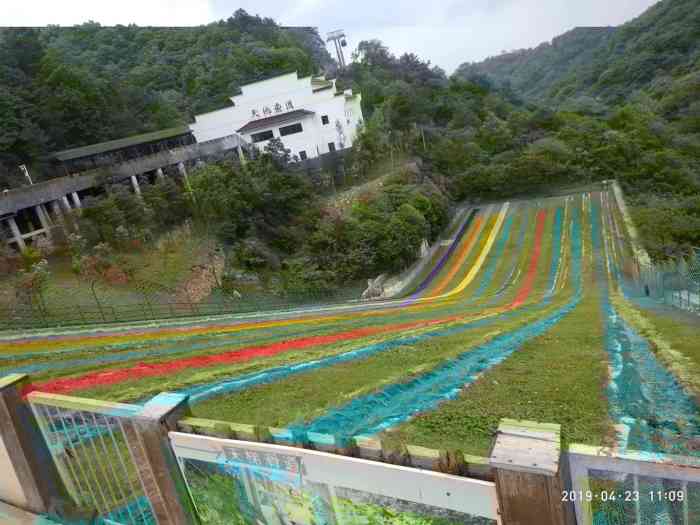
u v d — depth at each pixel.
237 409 9.69
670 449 6.18
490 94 102.56
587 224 52.03
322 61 124.44
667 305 20.41
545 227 53.62
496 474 2.84
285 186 49.03
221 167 47.03
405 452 3.30
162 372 13.89
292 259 43.22
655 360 10.19
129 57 85.62
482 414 7.91
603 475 3.01
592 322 16.86
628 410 7.54
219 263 39.03
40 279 26.23
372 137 64.94
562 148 67.00
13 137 43.53
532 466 2.71
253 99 63.16
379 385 9.96
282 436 3.82
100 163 45.62
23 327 22.56
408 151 67.81
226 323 23.86
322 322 23.78
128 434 4.70
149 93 69.00
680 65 107.12
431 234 53.62
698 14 115.94
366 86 89.75
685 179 60.66
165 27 93.62
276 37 102.62
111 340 19.70
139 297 30.66
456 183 66.62
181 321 24.48
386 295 41.59
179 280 35.00
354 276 43.75
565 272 40.66
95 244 35.31
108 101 57.12
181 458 4.36
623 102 108.06
